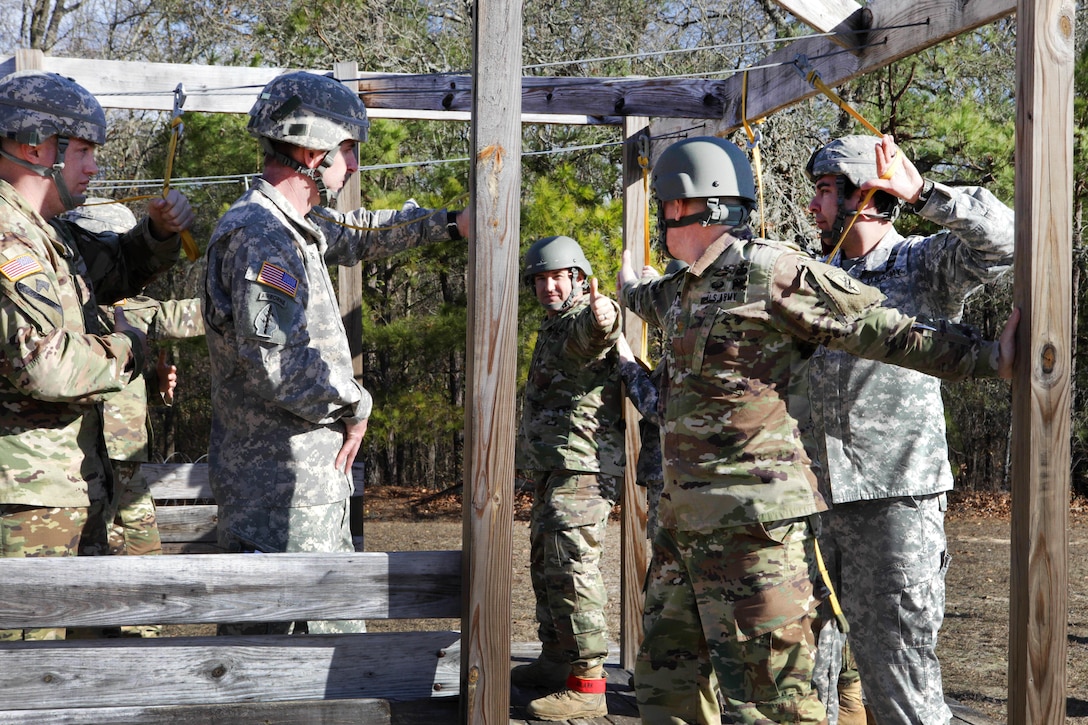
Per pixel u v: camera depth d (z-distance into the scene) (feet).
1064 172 6.81
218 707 7.05
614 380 12.14
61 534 7.98
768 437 7.28
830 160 9.32
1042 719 6.78
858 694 10.37
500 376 7.23
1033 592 6.77
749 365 7.36
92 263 9.39
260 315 7.86
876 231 9.45
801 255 7.41
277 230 8.18
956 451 40.01
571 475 11.80
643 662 7.90
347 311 14.24
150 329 12.66
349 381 8.48
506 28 7.16
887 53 10.07
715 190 7.66
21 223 7.77
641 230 14.05
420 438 37.91
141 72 12.92
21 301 7.36
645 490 13.73
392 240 11.02
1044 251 6.78
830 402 8.95
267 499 8.25
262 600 7.10
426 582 7.34
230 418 8.48
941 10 9.24
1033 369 6.78
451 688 7.47
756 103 12.47
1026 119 6.80
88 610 6.88
